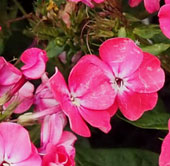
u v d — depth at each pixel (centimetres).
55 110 20
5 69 21
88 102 20
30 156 19
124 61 20
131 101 21
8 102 20
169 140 19
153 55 21
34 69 20
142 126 22
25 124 20
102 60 20
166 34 20
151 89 21
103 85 20
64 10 22
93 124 20
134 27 23
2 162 19
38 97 21
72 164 19
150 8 23
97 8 23
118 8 22
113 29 22
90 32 22
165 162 19
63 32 23
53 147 19
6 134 19
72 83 20
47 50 23
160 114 23
